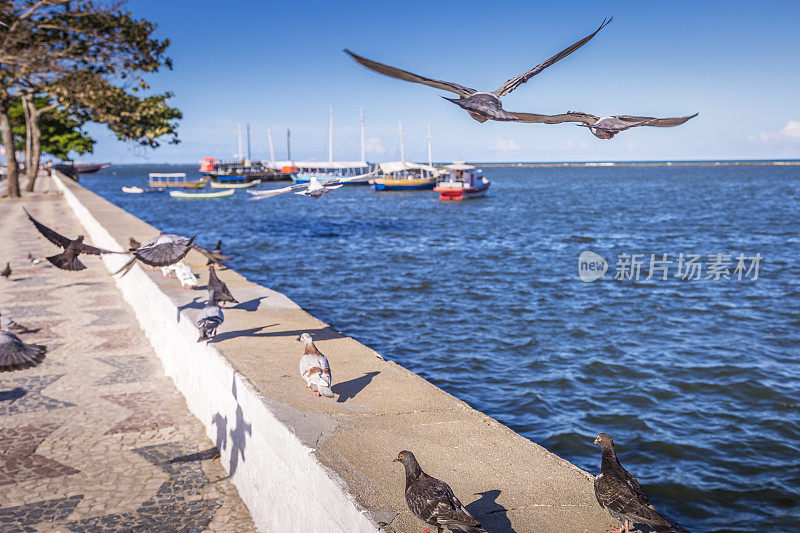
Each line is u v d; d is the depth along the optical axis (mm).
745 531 8438
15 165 50750
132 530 6234
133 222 23078
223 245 39625
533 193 114312
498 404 12977
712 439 11227
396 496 4719
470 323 19625
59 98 35906
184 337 9523
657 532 3816
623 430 11656
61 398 9562
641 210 71812
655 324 19500
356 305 22172
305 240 42625
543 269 30219
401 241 42094
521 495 4816
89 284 17672
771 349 16766
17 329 12930
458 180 100375
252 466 6652
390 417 6262
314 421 6055
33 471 7344
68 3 30531
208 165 168625
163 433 8445
